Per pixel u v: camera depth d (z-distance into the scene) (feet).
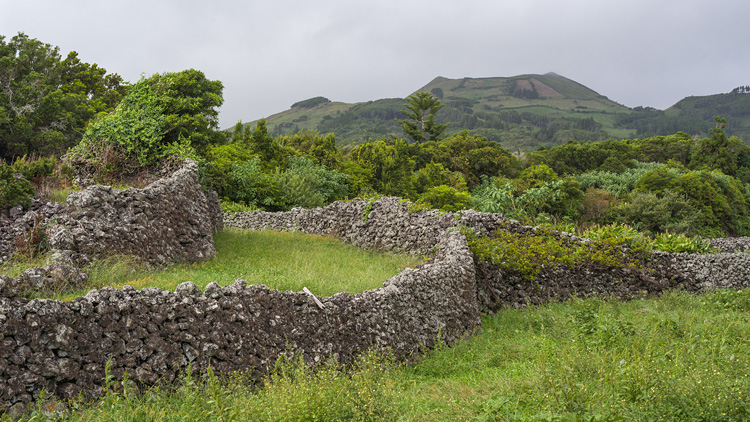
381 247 54.85
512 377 23.04
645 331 27.84
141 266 35.37
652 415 16.88
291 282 33.83
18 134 88.02
